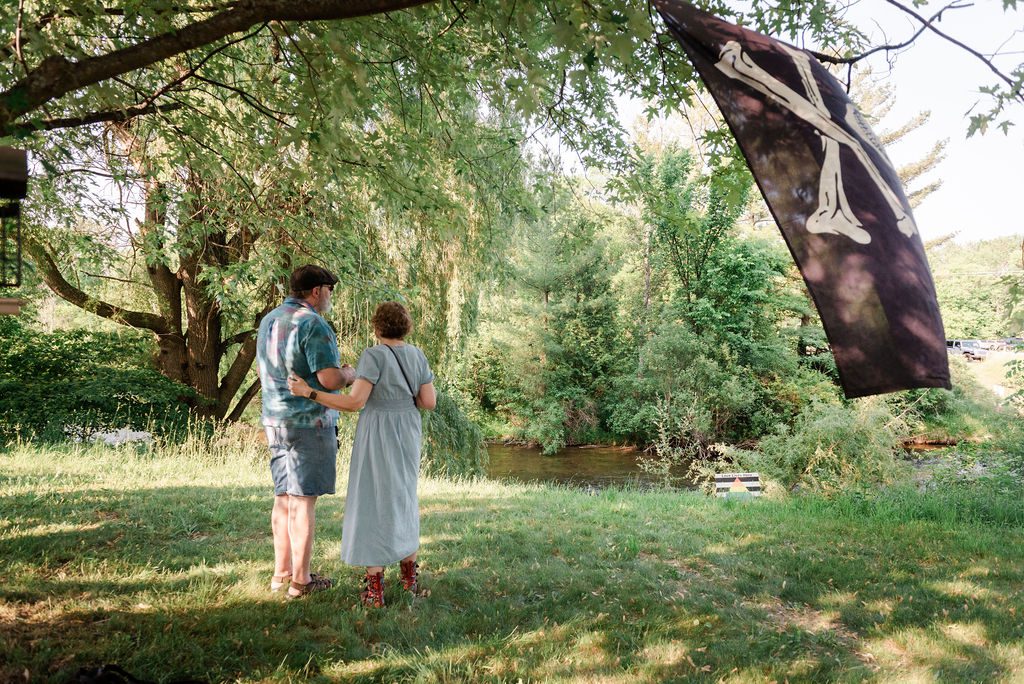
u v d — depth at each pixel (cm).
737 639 345
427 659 305
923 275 180
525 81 339
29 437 1028
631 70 409
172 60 521
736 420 2394
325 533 502
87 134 585
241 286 989
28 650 291
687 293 2514
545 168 682
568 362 2831
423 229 1072
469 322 1247
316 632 328
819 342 2511
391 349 366
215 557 430
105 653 291
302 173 451
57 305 1781
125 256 1098
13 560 399
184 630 319
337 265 799
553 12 308
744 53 200
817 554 512
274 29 351
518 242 1202
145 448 932
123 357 1389
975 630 364
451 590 393
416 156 545
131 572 392
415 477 375
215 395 1478
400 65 517
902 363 170
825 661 322
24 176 255
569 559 469
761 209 3009
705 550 512
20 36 284
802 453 1027
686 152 2327
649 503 729
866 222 179
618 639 337
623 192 599
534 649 323
